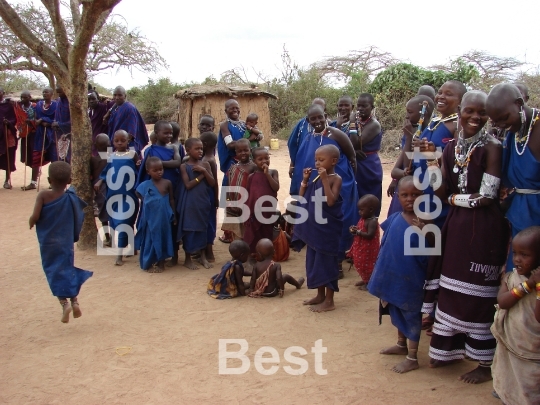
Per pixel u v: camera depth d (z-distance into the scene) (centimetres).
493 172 353
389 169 1402
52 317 491
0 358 413
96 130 907
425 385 373
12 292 555
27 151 1114
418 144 422
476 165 359
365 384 374
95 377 384
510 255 351
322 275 492
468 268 363
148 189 608
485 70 2233
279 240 657
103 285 575
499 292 334
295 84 2431
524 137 332
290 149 660
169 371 392
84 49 614
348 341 442
